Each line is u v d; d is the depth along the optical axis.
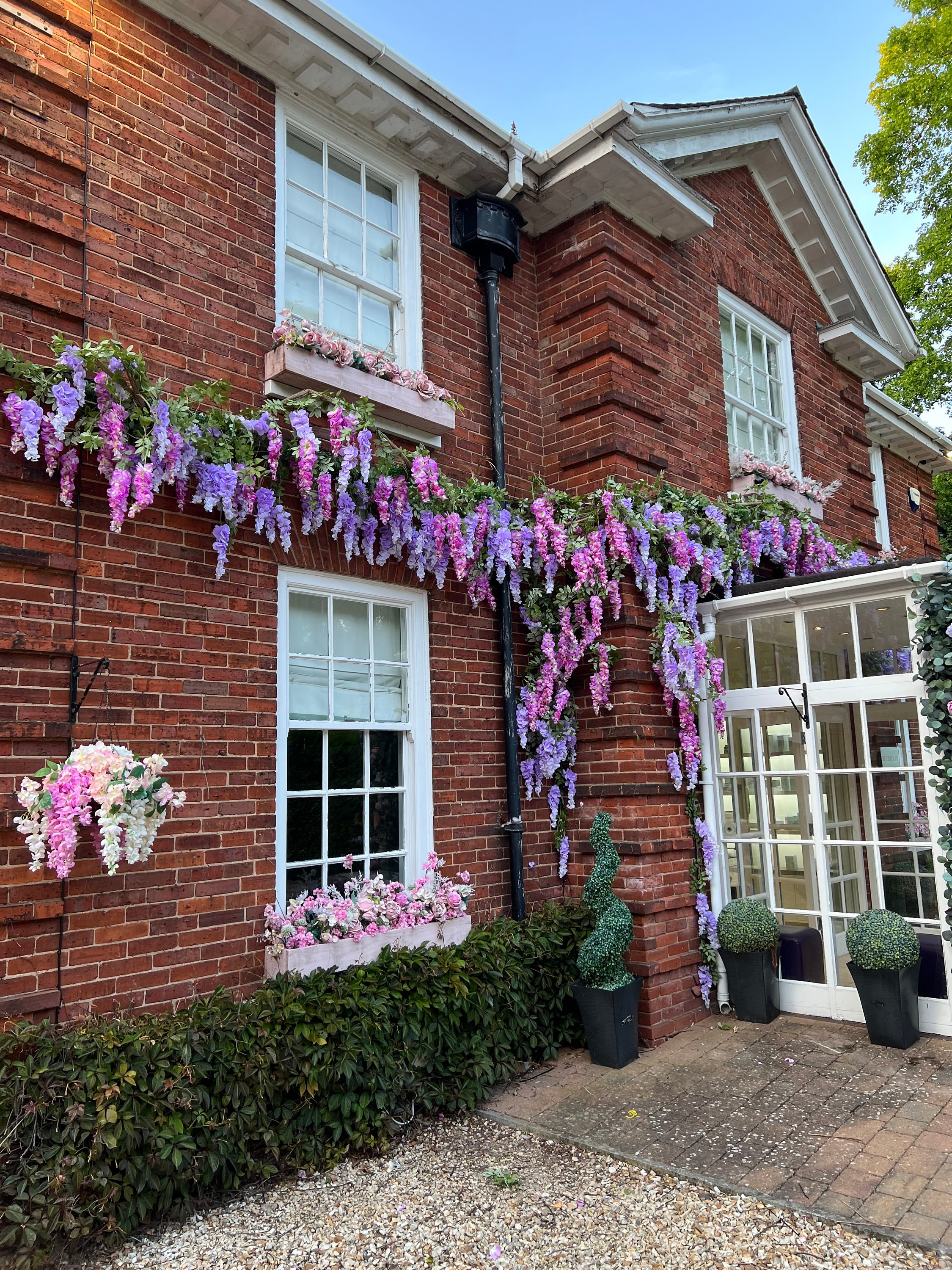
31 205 3.97
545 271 6.75
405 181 6.05
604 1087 4.74
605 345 6.25
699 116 7.11
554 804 6.00
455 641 5.72
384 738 5.29
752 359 8.34
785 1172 3.64
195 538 4.34
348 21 5.01
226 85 4.92
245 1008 3.83
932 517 13.48
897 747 5.88
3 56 3.94
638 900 5.61
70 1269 3.11
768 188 8.75
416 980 4.47
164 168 4.55
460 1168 3.88
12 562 3.68
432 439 5.74
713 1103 4.41
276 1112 3.79
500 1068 4.75
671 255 7.10
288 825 4.68
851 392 9.95
